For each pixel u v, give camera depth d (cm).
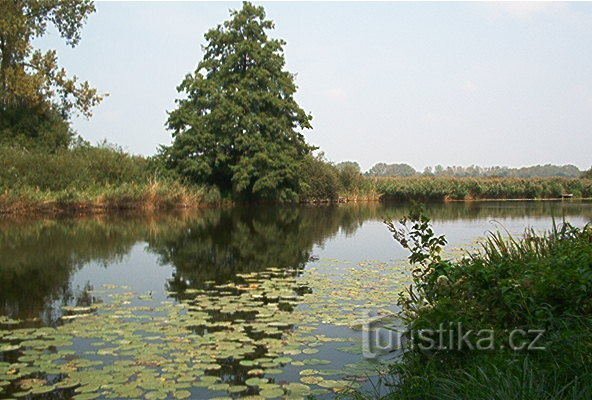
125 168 2906
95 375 496
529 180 4822
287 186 3297
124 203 2716
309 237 1711
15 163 2417
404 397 408
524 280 450
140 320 694
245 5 3334
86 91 3144
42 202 2395
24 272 1054
